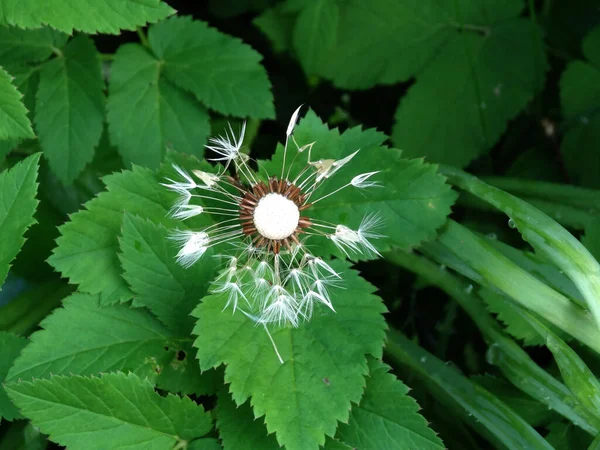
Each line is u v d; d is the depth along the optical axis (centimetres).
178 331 20
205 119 23
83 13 19
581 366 19
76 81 22
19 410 19
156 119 23
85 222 20
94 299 20
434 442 19
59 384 18
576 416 20
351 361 18
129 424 18
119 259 19
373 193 20
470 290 23
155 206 20
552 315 20
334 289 19
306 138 21
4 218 19
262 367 18
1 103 19
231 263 18
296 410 18
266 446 19
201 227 20
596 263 19
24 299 24
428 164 20
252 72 23
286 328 19
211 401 22
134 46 23
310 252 20
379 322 19
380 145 21
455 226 21
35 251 24
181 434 19
